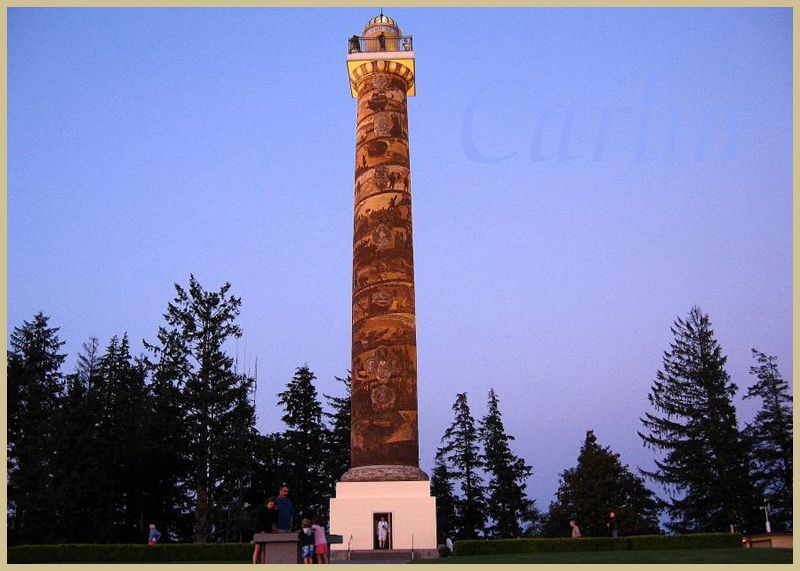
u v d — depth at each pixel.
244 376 49.88
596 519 50.69
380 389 29.06
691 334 52.56
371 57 33.97
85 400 47.34
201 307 49.59
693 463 48.47
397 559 26.67
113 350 54.75
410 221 31.86
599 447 54.09
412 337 30.08
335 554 27.12
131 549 25.03
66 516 42.62
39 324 53.69
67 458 44.25
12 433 46.19
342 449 55.91
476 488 54.22
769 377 52.62
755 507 46.97
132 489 46.44
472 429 56.09
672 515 49.31
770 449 49.88
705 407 50.12
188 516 48.75
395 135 32.88
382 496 27.88
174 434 46.75
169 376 47.62
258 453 48.22
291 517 17.62
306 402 58.03
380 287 30.28
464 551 24.55
